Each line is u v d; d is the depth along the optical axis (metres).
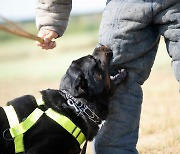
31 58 36.81
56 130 5.18
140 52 5.37
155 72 18.97
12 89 17.88
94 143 5.80
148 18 5.22
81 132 5.32
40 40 5.48
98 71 5.40
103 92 5.42
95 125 5.45
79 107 5.36
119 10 5.30
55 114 5.25
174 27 5.16
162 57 25.39
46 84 18.34
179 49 5.18
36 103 5.40
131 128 5.65
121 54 5.36
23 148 5.18
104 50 5.41
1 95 16.20
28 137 5.16
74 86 5.38
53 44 5.79
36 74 23.61
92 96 5.39
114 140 5.67
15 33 5.08
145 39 5.35
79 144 5.34
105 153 5.74
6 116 5.26
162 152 7.04
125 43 5.31
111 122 5.62
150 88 14.14
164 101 11.39
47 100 5.38
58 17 5.72
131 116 5.58
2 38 73.19
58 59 31.28
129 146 5.70
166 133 8.21
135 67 5.45
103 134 5.67
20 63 33.28
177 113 9.70
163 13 5.17
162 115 9.71
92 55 5.51
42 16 5.76
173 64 5.32
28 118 5.22
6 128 5.20
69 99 5.37
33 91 16.30
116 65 5.44
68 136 5.22
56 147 5.20
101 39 5.48
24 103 5.38
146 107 10.87
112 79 5.46
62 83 5.52
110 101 5.57
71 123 5.24
